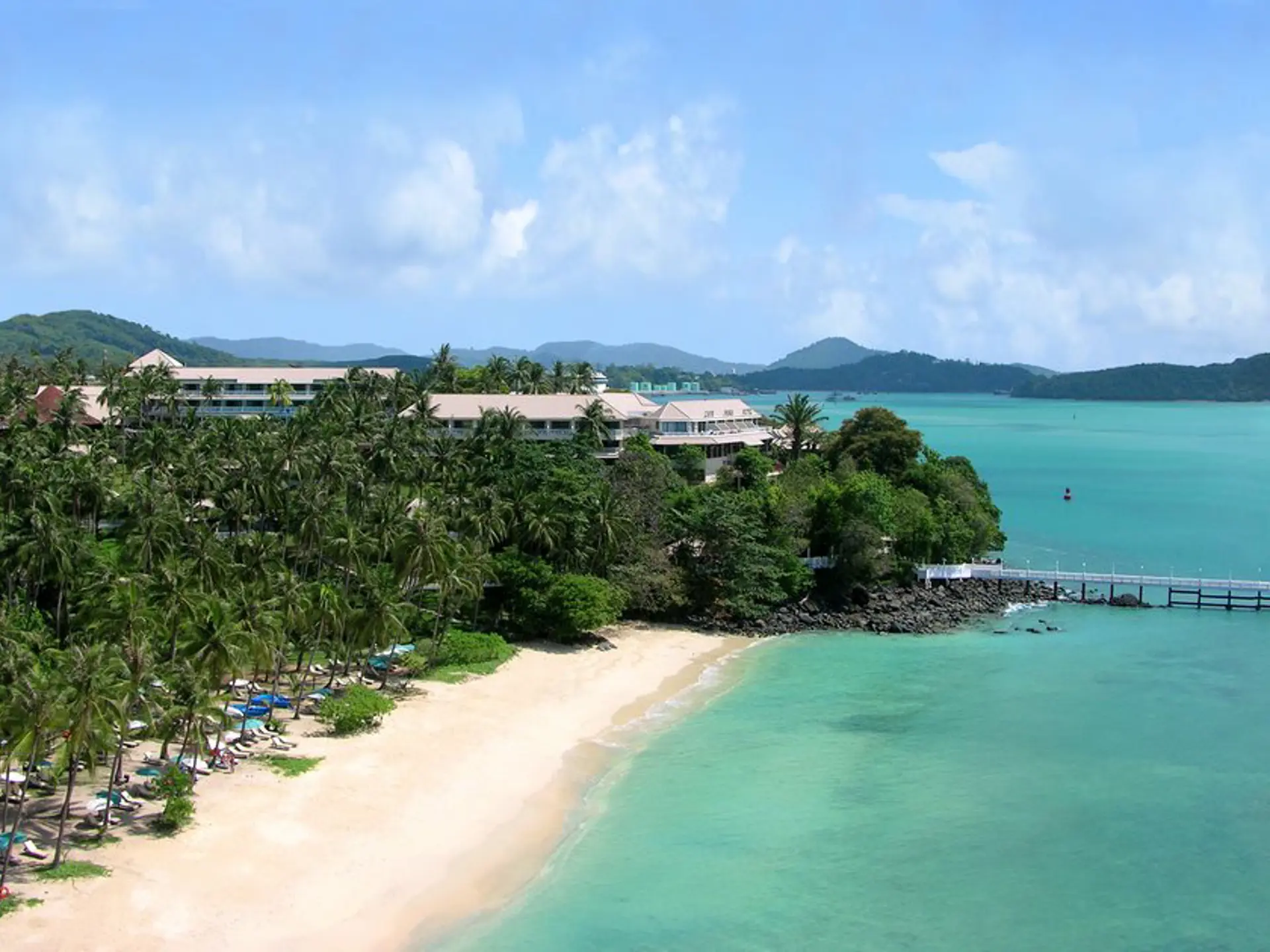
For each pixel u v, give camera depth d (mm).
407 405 195750
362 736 88125
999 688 109562
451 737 89625
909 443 175750
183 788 72688
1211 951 61500
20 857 63625
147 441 148250
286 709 93375
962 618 139125
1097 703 104750
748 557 132750
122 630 80938
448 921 62500
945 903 66312
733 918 64000
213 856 66250
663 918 63781
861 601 142250
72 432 166375
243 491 130875
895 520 149500
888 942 61938
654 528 136625
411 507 136250
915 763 88500
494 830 73938
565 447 167375
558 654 116875
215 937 58469
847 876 69438
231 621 83562
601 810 78375
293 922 60719
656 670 113250
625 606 128625
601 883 67625
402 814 74500
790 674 113812
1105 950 61406
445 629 113938
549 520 123625
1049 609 146375
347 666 101062
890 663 118562
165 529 108125
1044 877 69688
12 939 55625
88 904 59531
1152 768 87938
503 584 120875
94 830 67750
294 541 122312
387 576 115562
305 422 165375
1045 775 86125
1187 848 73812
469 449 154875
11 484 117250
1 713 62281
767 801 80562
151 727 72375
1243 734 96000
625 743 91875
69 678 63781
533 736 91875
